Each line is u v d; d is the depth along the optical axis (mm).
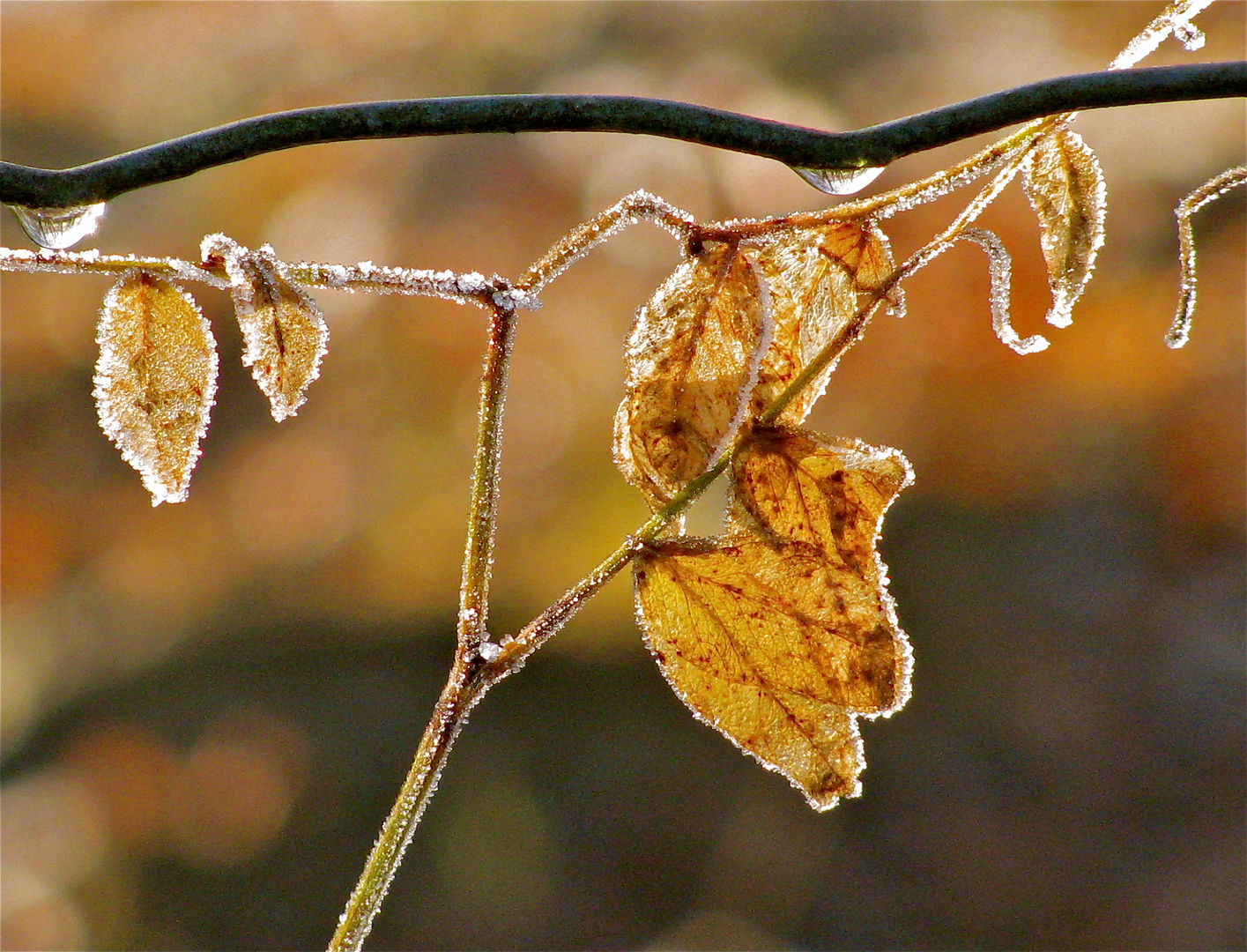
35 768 2646
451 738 806
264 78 3203
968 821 2426
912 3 3051
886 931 2287
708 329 805
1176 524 2674
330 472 2729
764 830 2469
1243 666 2504
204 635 2754
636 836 2441
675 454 807
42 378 2959
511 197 2701
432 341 2729
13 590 2846
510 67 3055
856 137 793
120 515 2896
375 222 2744
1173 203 2732
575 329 2629
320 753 2535
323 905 2377
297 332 801
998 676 2596
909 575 2721
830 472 808
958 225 807
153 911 2426
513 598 2566
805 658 808
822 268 808
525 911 2342
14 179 792
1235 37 2549
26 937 2344
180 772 2576
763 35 2986
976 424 2686
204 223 2832
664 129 793
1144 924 2180
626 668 2658
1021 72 2777
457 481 2633
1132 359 2635
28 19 3260
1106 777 2432
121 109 3219
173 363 803
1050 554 2725
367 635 2691
